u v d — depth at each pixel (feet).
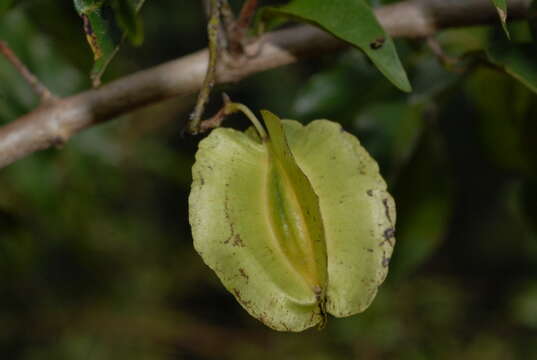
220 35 1.44
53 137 1.45
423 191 1.73
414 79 1.69
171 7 4.12
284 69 3.96
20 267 2.14
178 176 2.52
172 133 3.82
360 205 1.26
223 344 3.52
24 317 3.30
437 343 2.83
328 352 2.96
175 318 3.55
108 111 1.46
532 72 1.40
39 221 2.19
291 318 1.25
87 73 1.78
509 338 3.57
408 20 1.51
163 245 3.72
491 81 1.65
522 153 1.69
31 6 1.73
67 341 3.33
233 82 1.48
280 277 1.25
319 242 1.24
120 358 3.36
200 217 1.25
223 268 1.24
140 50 3.95
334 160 1.28
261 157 1.28
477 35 1.70
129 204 3.51
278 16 1.40
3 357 3.30
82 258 3.06
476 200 4.27
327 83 1.70
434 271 4.36
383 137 1.68
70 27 1.73
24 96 1.83
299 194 1.26
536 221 1.72
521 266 4.29
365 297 1.25
